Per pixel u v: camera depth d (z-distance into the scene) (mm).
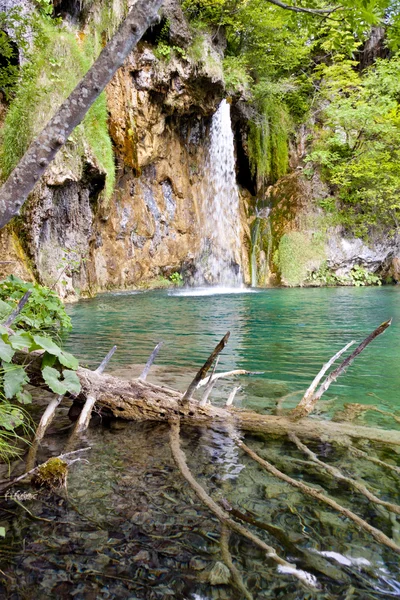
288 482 1597
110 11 10336
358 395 2863
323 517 1360
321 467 1743
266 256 15977
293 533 1270
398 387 3068
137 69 10938
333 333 5438
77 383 2016
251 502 1452
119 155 11234
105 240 11805
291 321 6504
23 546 1202
